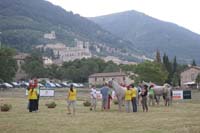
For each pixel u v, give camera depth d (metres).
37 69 160.88
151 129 17.59
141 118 23.17
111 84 30.56
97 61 177.88
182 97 51.88
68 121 21.23
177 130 17.08
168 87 37.25
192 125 19.02
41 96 56.34
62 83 145.75
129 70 153.25
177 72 147.12
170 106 36.28
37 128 17.98
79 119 22.45
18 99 48.72
